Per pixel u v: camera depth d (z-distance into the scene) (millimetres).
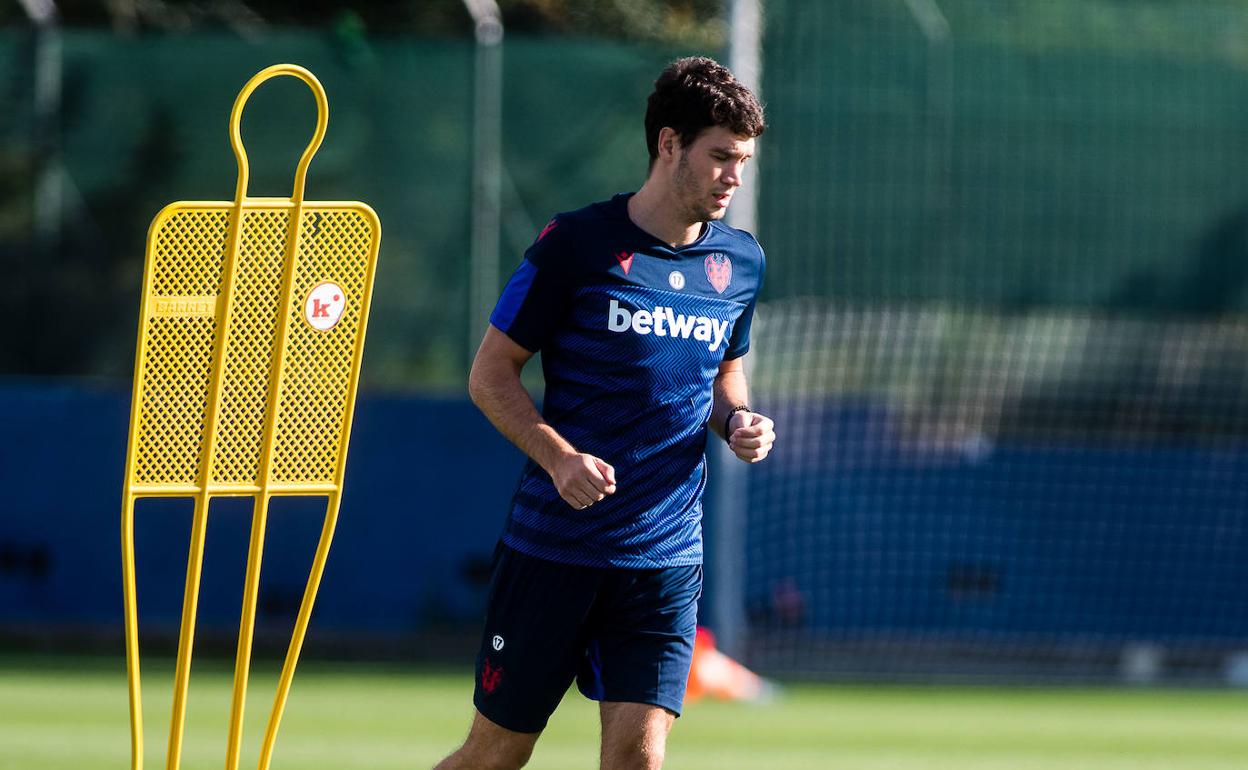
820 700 35750
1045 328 43375
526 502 14359
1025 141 41250
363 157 41469
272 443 13492
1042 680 40625
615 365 13992
